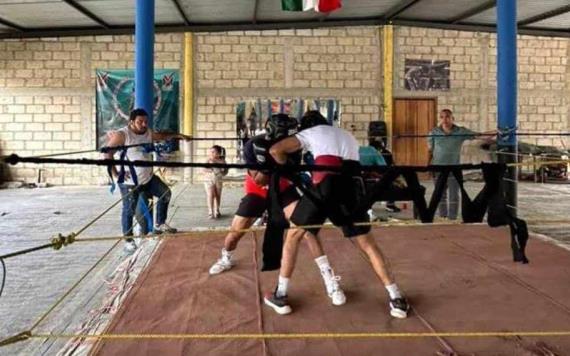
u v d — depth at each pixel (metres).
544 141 12.39
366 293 3.29
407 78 11.87
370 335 2.30
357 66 11.78
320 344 2.57
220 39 11.61
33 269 4.52
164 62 11.55
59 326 3.15
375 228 5.23
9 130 11.45
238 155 11.66
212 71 11.64
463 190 2.56
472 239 4.71
